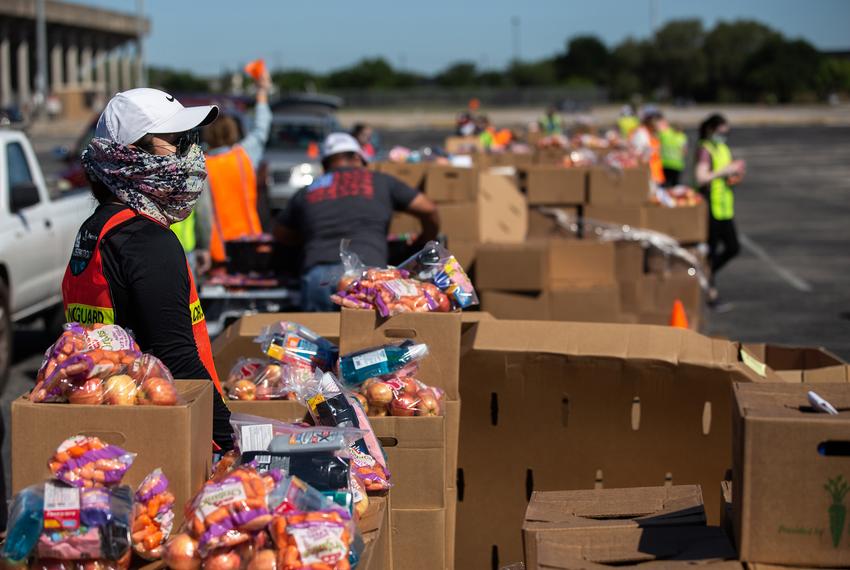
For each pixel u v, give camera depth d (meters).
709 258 10.34
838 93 85.75
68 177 12.12
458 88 86.56
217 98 13.55
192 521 2.12
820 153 32.16
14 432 2.30
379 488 2.68
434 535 3.13
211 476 2.46
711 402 3.71
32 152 8.27
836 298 10.87
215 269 6.17
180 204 2.71
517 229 8.36
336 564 2.08
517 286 6.93
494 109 74.81
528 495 3.88
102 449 2.20
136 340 2.62
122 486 2.22
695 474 3.76
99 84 64.44
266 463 2.45
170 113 2.65
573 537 2.59
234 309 5.84
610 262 7.29
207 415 2.45
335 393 2.95
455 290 3.58
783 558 2.28
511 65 91.88
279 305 5.82
